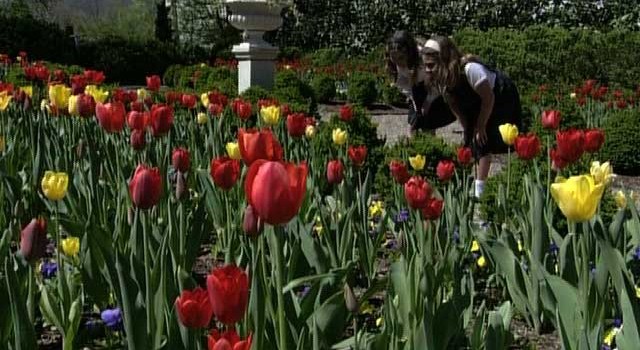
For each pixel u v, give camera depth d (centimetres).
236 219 418
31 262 260
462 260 414
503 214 485
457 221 466
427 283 286
